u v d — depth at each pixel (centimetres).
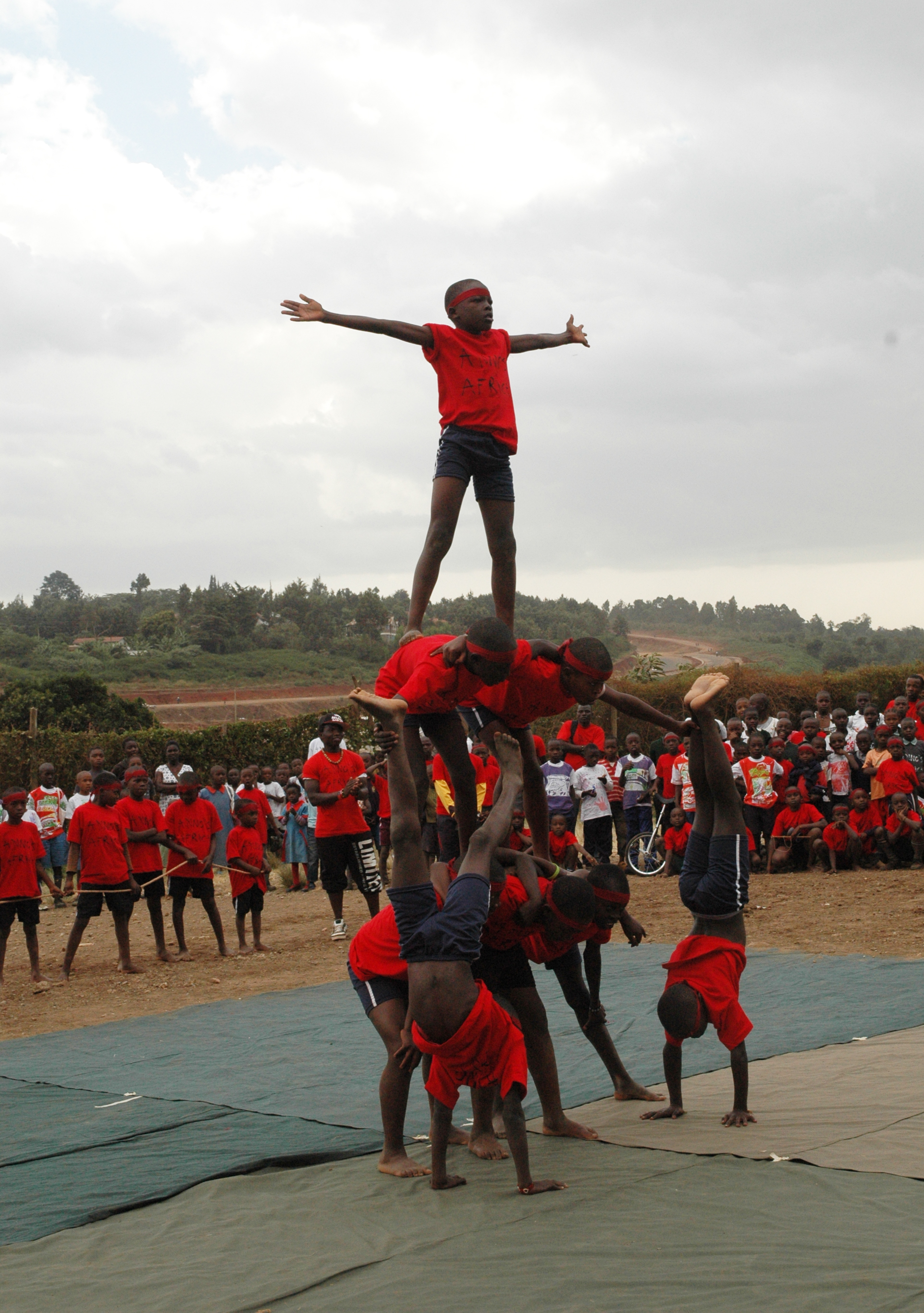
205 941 1265
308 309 514
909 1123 499
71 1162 508
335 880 1185
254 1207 446
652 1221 404
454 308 541
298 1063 687
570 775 1523
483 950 518
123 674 8512
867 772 1400
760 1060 636
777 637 16988
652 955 1012
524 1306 340
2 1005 953
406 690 476
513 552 547
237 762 2397
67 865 1081
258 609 11081
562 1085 609
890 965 884
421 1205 439
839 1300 331
